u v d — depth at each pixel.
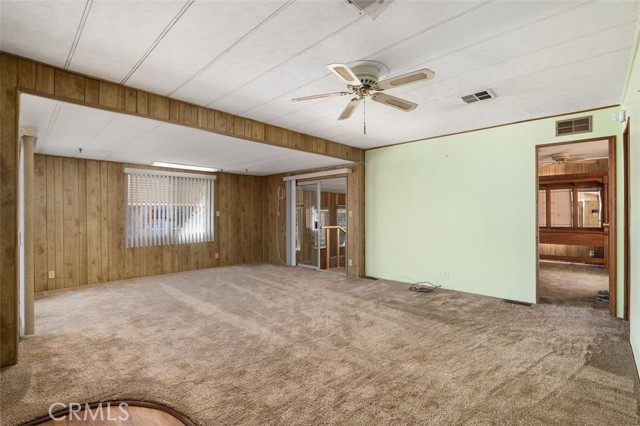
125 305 4.29
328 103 3.55
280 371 2.50
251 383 2.33
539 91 3.28
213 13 1.98
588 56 2.55
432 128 4.68
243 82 3.00
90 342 3.05
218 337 3.17
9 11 1.93
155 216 6.48
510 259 4.49
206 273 6.57
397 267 5.75
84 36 2.22
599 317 3.72
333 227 7.47
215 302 4.42
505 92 3.30
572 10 1.97
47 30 2.14
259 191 8.45
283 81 2.99
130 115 3.19
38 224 5.17
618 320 3.62
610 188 3.78
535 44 2.37
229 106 3.66
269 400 2.12
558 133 4.08
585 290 5.04
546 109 3.85
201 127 3.65
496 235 4.61
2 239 2.51
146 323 3.58
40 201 5.20
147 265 6.34
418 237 5.46
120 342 3.05
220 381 2.35
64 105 2.96
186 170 6.96
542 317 3.73
